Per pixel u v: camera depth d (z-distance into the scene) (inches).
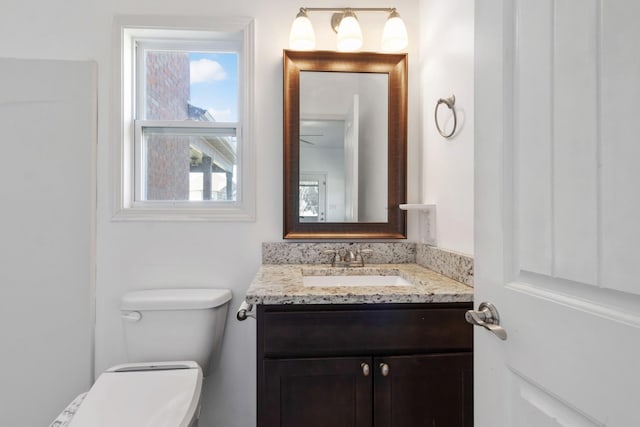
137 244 55.4
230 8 56.7
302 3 57.7
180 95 60.1
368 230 57.7
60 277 53.4
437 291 38.0
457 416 37.4
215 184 60.0
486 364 26.0
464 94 43.8
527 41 22.0
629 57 15.6
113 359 54.7
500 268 24.4
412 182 59.3
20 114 52.9
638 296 15.2
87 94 54.4
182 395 40.3
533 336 21.2
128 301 49.3
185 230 56.0
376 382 36.9
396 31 54.7
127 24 55.3
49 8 54.7
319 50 57.0
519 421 22.4
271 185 57.4
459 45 45.0
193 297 50.7
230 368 55.9
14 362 52.2
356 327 37.0
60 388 52.8
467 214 43.0
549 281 20.3
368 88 58.0
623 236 15.9
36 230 53.1
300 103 57.0
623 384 15.6
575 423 18.2
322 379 36.6
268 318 36.6
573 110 18.5
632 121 15.5
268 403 36.2
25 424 52.0
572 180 18.6
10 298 52.4
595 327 17.0
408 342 37.4
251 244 56.9
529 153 21.9
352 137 57.7
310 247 56.7
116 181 55.1
